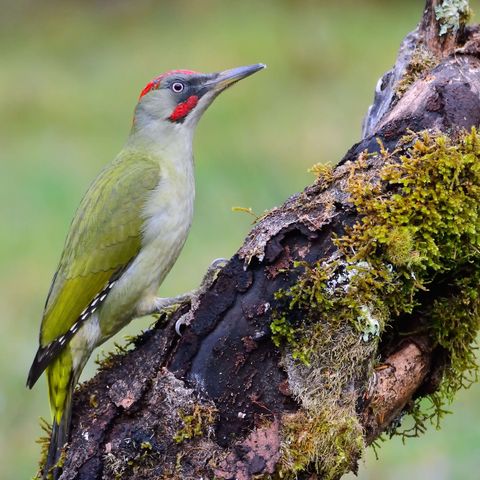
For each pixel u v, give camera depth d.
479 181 6.83
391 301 6.93
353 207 6.82
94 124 25.75
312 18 32.12
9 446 13.09
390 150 7.02
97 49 32.28
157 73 29.25
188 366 6.99
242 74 9.88
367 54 28.34
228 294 6.89
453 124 7.00
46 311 8.84
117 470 7.00
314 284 6.74
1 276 17.48
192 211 9.45
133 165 9.24
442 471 11.73
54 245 18.75
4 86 28.69
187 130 9.70
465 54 7.30
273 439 6.70
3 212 20.36
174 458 6.90
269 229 6.87
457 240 6.89
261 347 6.84
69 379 8.73
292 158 21.86
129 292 8.95
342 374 6.76
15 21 35.66
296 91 26.02
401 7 32.94
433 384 7.60
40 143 24.53
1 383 14.09
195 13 34.31
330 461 6.68
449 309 7.33
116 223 8.89
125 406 7.05
